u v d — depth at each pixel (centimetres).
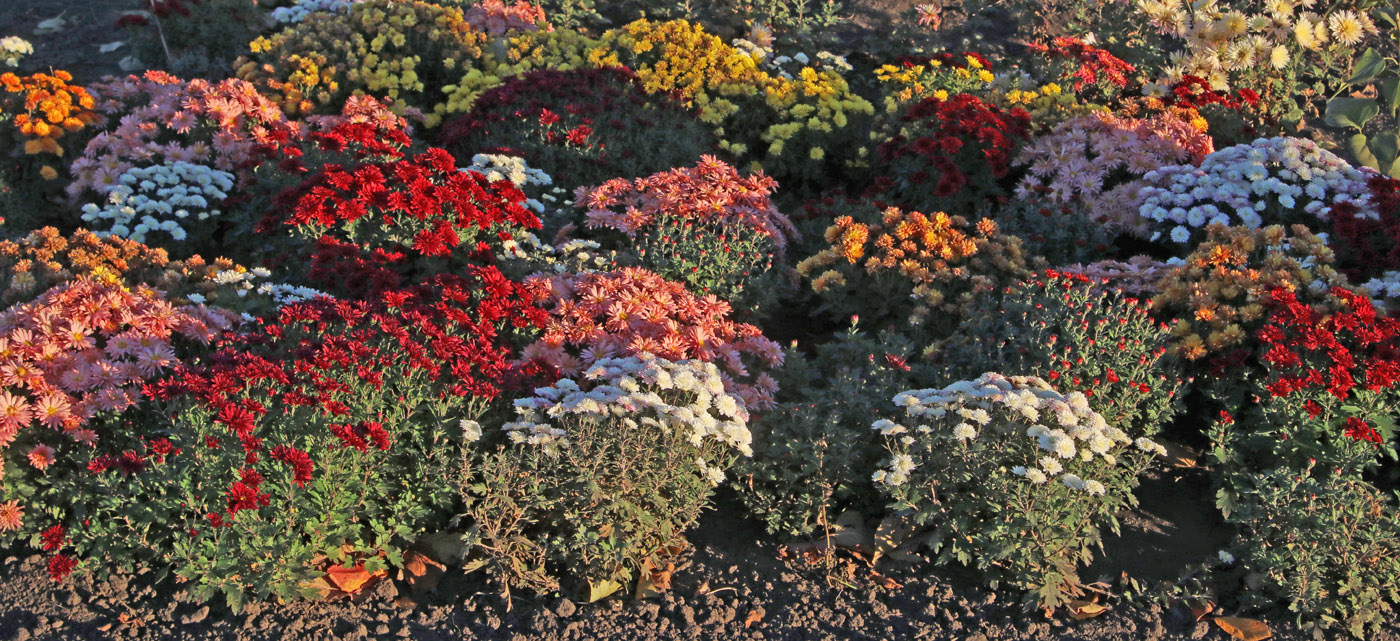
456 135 845
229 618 421
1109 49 1098
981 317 617
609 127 865
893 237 701
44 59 1098
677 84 996
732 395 533
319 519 436
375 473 455
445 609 433
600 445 464
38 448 444
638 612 437
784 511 497
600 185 789
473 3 1125
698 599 448
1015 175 858
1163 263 673
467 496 453
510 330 580
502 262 646
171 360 486
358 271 579
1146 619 446
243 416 425
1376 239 703
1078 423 479
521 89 873
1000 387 491
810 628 433
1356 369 559
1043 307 605
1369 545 456
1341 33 1038
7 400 441
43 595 426
